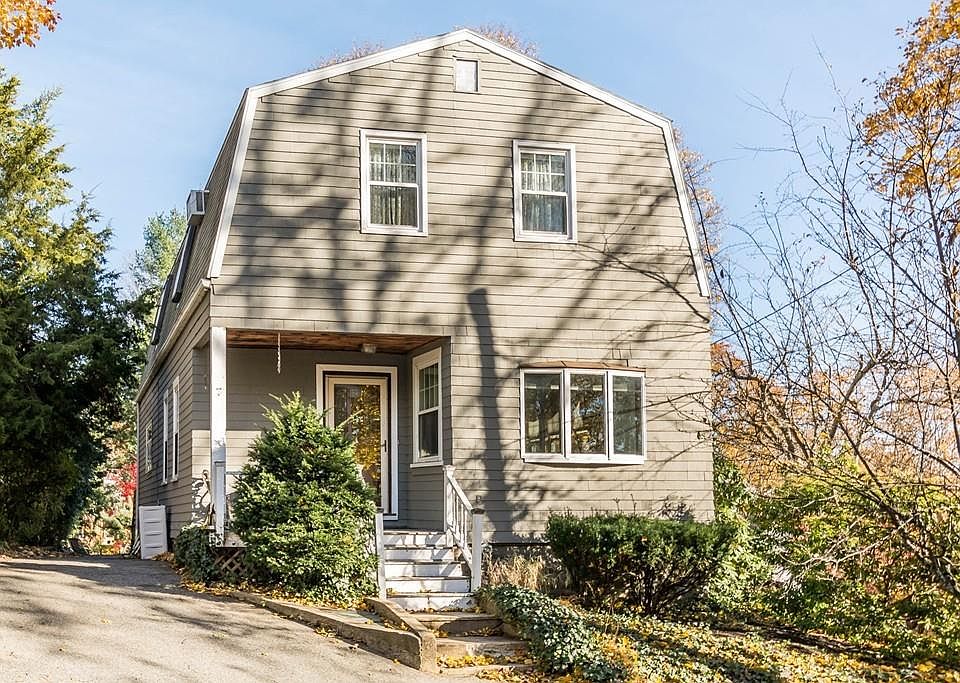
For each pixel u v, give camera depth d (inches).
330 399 754.2
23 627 441.4
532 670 464.8
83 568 673.0
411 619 505.4
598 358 708.0
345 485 589.0
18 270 995.3
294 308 652.7
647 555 593.9
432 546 646.5
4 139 967.0
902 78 496.1
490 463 679.1
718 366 711.1
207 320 656.4
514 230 701.9
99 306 1071.6
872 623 556.4
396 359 768.9
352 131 679.1
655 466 709.3
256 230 652.7
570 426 693.3
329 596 566.9
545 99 719.7
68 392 1022.4
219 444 626.8
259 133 661.3
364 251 671.8
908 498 438.0
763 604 639.8
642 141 737.0
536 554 679.1
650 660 472.4
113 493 1551.4
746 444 496.7
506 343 692.7
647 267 724.0
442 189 692.7
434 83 699.4
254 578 588.4
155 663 412.8
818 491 512.4
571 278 709.3
